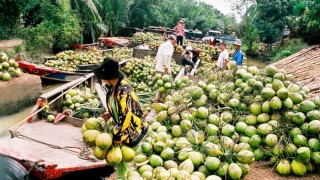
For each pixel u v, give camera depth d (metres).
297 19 17.00
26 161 3.95
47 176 3.98
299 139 4.21
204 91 5.41
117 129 2.99
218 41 20.16
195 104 5.19
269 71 5.25
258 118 4.69
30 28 17.09
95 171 5.05
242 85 5.26
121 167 3.23
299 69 9.05
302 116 4.36
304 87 5.22
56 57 13.19
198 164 3.99
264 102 4.71
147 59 12.34
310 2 14.79
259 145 4.51
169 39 8.84
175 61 13.22
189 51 12.74
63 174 4.29
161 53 8.71
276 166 4.30
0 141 5.14
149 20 31.88
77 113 6.86
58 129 5.88
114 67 2.96
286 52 17.77
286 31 24.06
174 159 4.35
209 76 6.09
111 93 3.09
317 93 6.09
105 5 25.72
